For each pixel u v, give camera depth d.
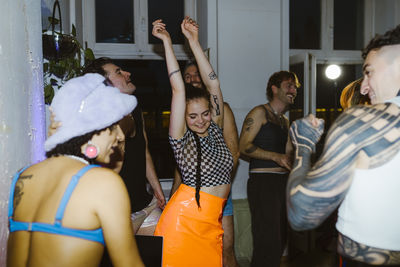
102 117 1.03
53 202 0.96
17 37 1.45
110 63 2.17
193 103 1.92
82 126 1.00
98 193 0.96
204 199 1.91
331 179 0.97
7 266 0.99
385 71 1.05
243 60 3.69
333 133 1.00
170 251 1.87
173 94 1.89
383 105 1.01
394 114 0.99
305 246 3.61
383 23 4.35
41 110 1.76
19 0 1.48
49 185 0.99
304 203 1.00
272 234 2.95
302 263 3.44
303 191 1.00
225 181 1.99
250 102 3.72
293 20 4.32
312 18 4.36
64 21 2.88
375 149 0.97
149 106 3.95
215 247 1.93
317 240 3.84
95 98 1.04
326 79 4.41
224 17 3.62
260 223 2.99
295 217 1.04
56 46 2.18
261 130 3.05
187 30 2.20
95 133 1.05
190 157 1.94
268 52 3.74
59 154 1.04
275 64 3.76
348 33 4.43
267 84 3.40
